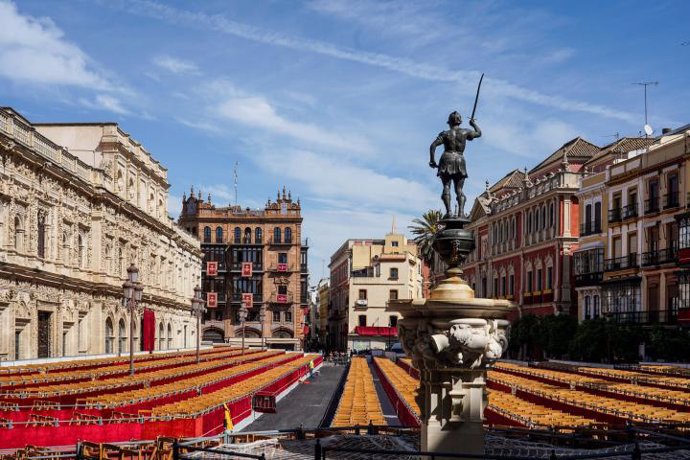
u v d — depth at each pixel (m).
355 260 124.50
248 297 116.81
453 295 11.77
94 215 60.91
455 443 11.43
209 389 35.47
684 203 49.00
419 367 11.82
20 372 36.38
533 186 74.56
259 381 42.28
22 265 46.53
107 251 64.06
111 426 20.44
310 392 52.03
